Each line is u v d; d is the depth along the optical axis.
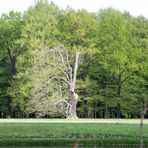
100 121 55.03
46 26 78.81
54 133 43.19
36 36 77.94
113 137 43.06
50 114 72.44
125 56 78.88
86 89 80.56
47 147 39.22
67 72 69.94
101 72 82.12
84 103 82.19
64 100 68.25
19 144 40.34
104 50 80.50
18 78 76.50
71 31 80.69
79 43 80.44
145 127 45.41
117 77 81.00
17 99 77.62
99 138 42.34
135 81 80.88
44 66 68.69
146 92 80.88
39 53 68.81
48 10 82.12
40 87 67.25
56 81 69.06
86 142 40.50
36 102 67.50
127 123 49.47
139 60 81.62
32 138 41.97
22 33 78.19
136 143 40.66
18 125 45.53
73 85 69.94
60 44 71.50
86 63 81.62
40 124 46.69
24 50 82.06
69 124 47.28
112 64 79.62
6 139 41.00
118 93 81.19
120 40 81.38
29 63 76.06
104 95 81.56
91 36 81.56
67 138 42.19
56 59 69.31
